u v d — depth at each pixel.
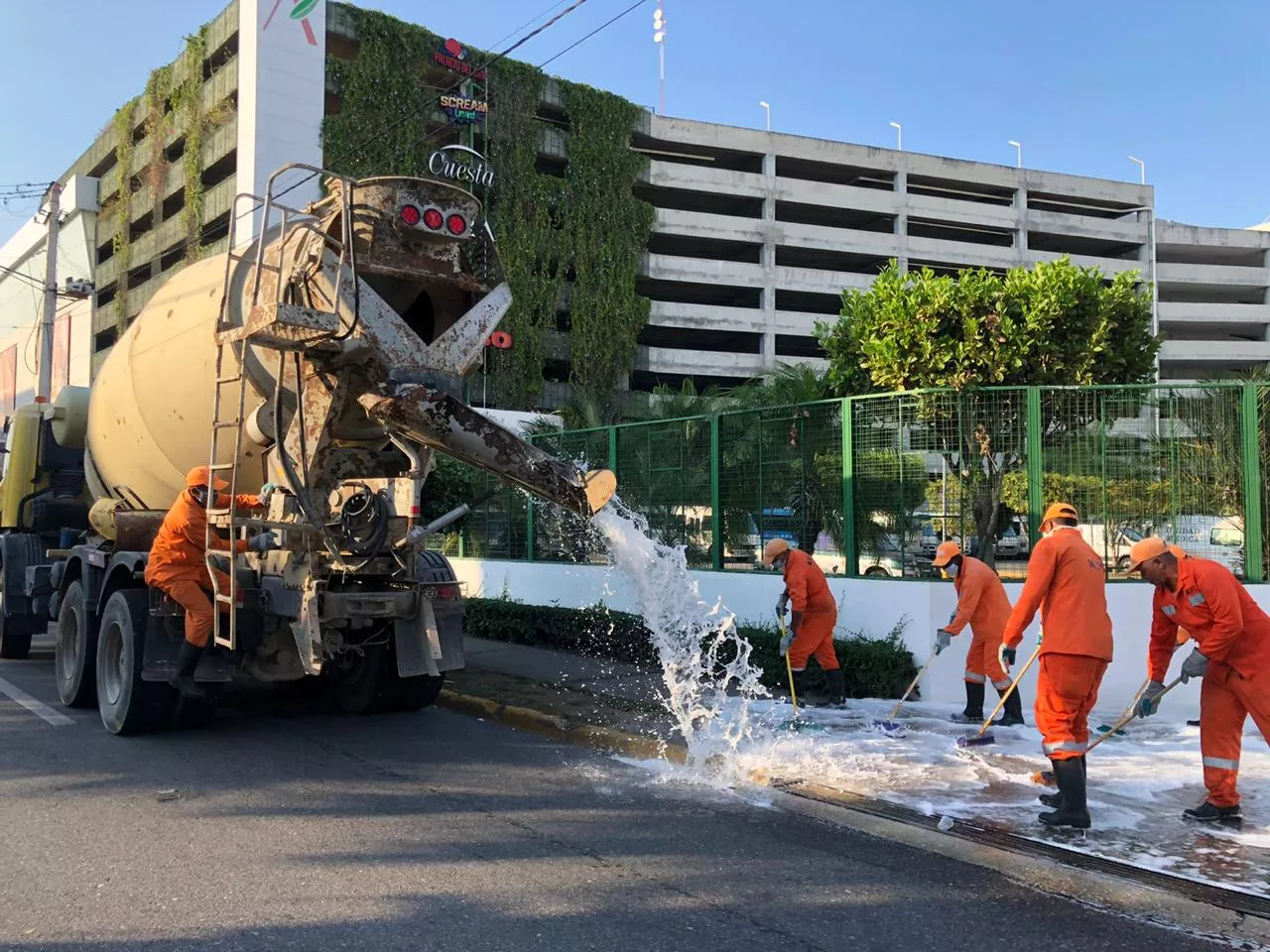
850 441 9.47
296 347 6.27
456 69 42.91
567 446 13.50
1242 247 67.38
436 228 6.62
